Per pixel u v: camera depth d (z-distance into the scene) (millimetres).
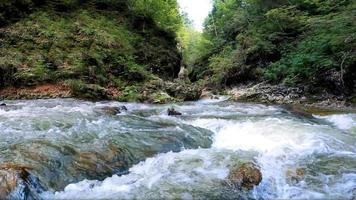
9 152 5777
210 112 12242
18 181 4695
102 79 16344
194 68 31266
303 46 18078
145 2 24359
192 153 6855
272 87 18016
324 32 16719
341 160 6504
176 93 17484
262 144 7566
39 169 5238
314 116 11133
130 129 8078
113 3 22719
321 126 9000
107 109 10609
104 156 6039
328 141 7547
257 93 17578
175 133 7934
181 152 6934
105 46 18000
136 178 5641
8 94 13789
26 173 4957
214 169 5949
